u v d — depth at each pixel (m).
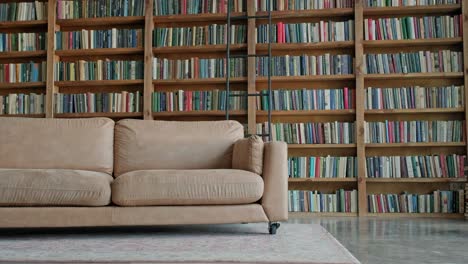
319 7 5.01
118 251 2.46
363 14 5.09
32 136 3.56
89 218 2.99
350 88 5.13
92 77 5.17
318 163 4.93
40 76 5.22
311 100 4.96
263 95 4.98
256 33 5.06
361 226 3.88
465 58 4.78
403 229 3.69
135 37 5.18
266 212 3.10
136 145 3.63
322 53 5.19
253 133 4.94
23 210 2.97
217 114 5.06
